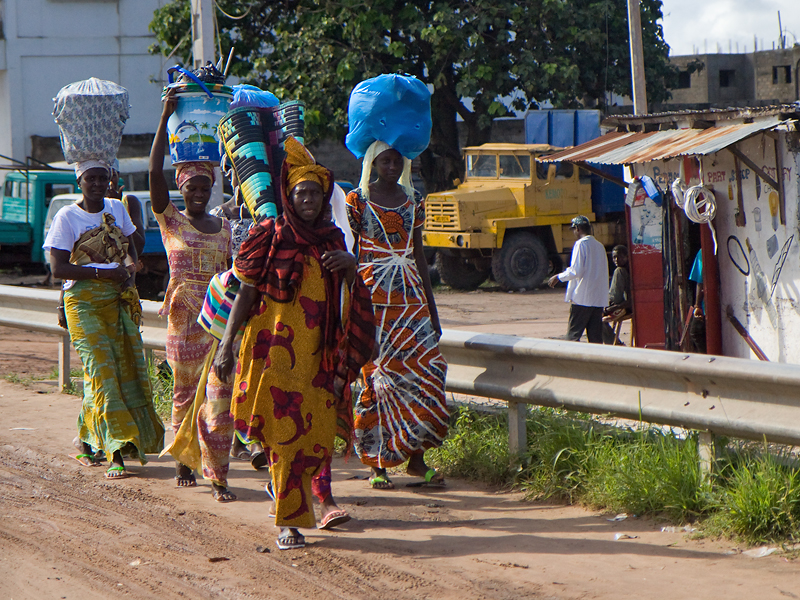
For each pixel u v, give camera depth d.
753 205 11.98
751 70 60.41
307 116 30.50
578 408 7.25
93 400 8.00
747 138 11.54
